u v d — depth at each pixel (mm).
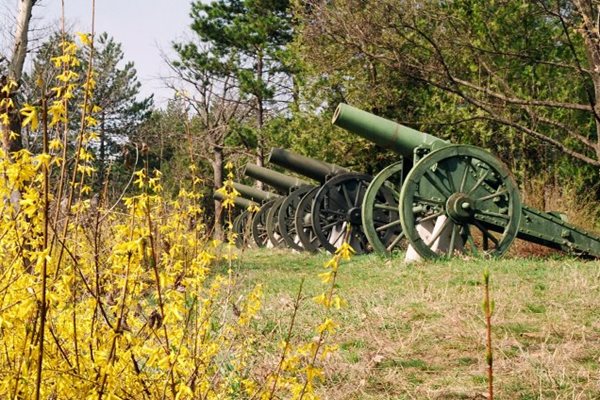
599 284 7961
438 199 11461
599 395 4574
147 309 3682
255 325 6340
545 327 6293
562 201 15734
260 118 34875
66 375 2803
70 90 2873
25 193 2701
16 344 2836
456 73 18281
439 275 9531
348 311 7129
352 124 12180
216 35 32344
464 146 11523
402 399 4707
